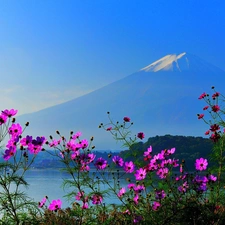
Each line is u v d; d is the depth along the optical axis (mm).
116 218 4926
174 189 5070
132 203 5004
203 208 4855
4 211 4180
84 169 4801
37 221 4320
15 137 4305
